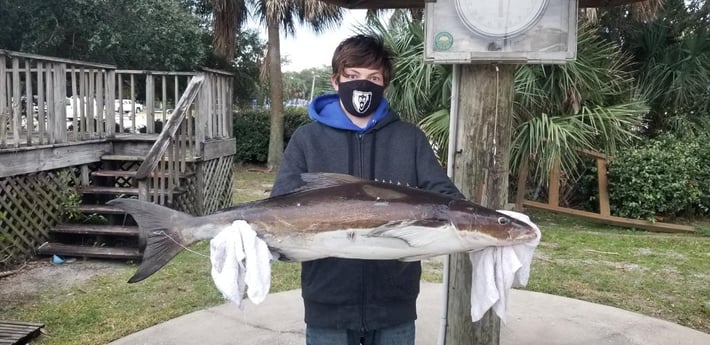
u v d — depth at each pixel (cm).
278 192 197
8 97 761
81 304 475
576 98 789
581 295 497
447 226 173
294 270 577
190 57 1738
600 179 900
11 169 613
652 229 869
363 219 174
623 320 415
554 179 874
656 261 630
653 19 1005
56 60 677
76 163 720
